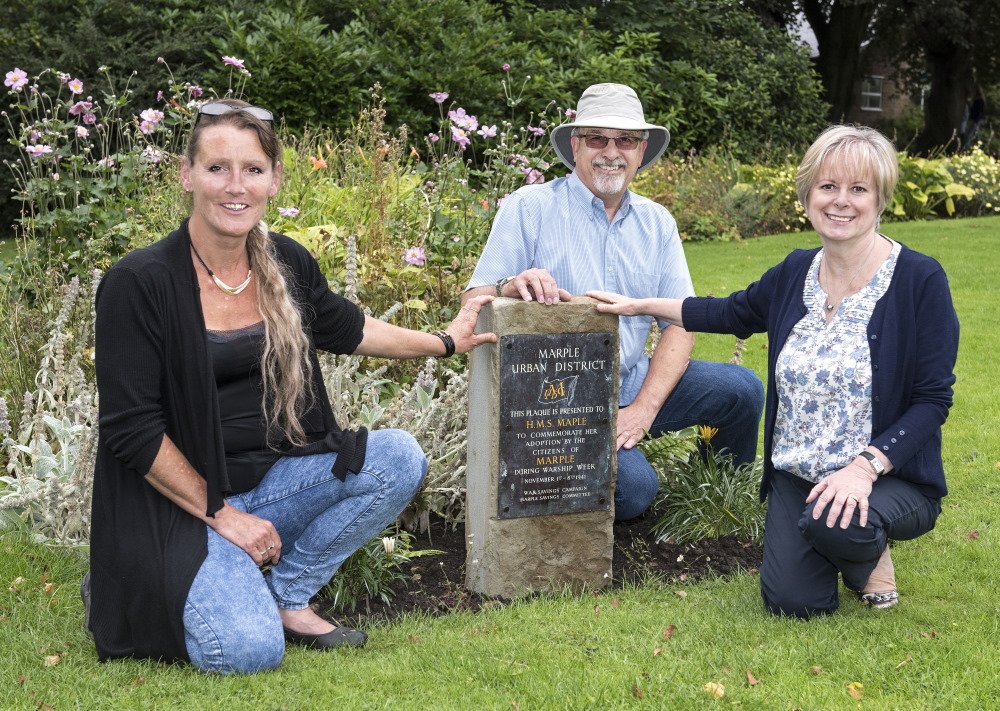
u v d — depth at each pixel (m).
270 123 2.93
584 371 3.50
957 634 3.02
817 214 3.12
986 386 5.92
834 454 3.20
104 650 2.90
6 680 2.75
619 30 16.02
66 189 6.32
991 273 9.31
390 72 12.05
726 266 10.00
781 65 17.55
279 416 3.11
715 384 4.12
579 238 3.95
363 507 3.08
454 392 4.23
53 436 4.35
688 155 14.82
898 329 3.11
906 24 24.17
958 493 4.38
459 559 3.84
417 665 2.88
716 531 4.04
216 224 2.87
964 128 26.88
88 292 4.96
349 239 4.39
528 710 2.63
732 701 2.65
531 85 12.39
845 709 2.60
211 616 2.78
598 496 3.58
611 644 3.01
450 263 5.53
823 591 3.18
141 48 12.30
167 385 2.88
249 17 12.54
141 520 2.88
